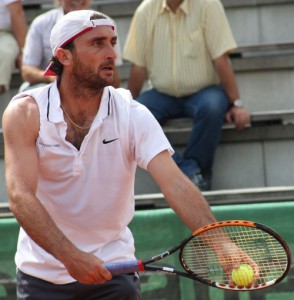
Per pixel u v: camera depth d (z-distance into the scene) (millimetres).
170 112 21281
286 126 21125
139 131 11906
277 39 24938
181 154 21172
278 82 23094
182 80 21078
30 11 25391
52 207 12234
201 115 20172
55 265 12523
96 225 12328
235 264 11117
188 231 16453
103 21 11711
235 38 25000
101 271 10797
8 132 11656
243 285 11008
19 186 11258
